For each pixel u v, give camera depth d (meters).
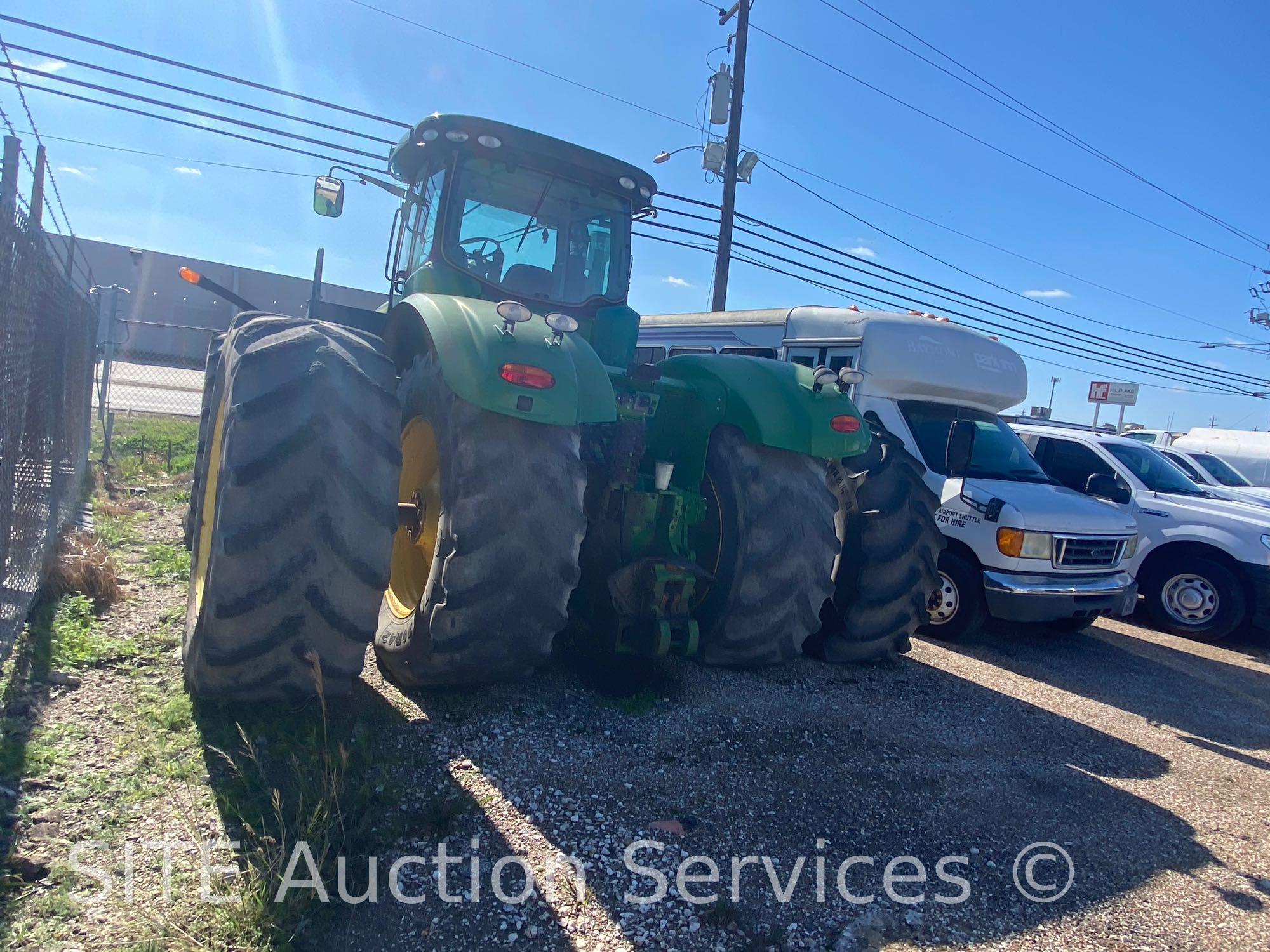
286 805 2.56
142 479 8.42
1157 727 4.74
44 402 4.39
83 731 2.91
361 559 2.73
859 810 3.16
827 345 8.01
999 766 3.79
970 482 6.55
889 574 4.71
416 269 4.51
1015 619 6.06
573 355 3.30
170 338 26.83
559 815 2.79
